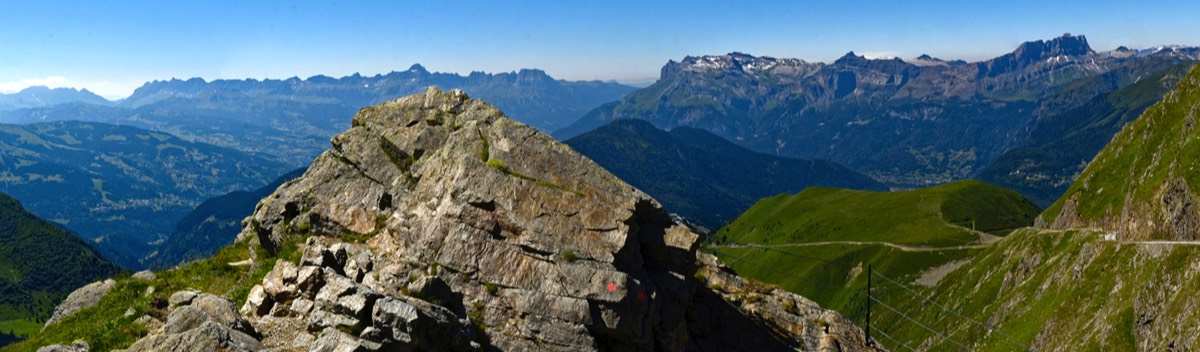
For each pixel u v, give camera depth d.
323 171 50.38
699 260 53.72
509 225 39.06
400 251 38.75
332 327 30.17
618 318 35.53
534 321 35.00
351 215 45.22
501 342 34.16
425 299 33.97
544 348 34.19
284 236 47.53
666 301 40.41
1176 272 152.75
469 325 33.22
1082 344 175.00
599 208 40.66
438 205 40.94
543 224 39.06
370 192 47.81
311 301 33.81
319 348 28.98
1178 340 134.75
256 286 36.41
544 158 44.19
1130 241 195.50
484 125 48.47
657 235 43.38
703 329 43.72
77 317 38.69
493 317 35.31
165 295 40.25
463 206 39.56
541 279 36.53
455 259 37.38
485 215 39.25
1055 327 195.50
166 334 29.42
